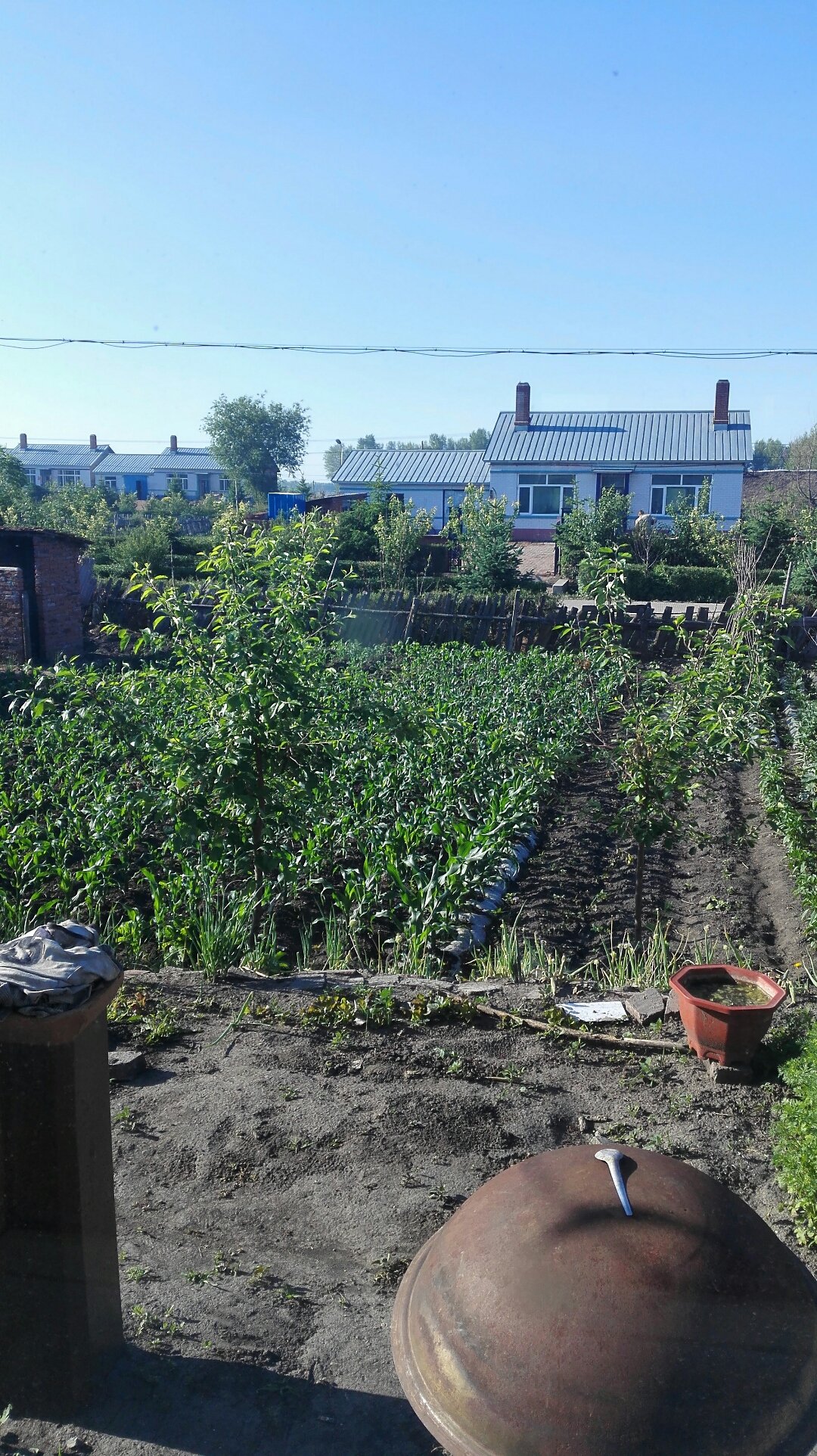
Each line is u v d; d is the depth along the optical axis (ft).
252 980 21.39
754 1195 13.58
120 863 29.78
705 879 32.63
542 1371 6.82
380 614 78.38
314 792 25.98
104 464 271.28
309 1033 18.48
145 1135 14.75
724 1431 6.61
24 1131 9.32
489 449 146.82
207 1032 18.48
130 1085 16.33
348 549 114.42
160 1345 10.55
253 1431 9.50
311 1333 10.83
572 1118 15.52
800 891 29.32
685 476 139.13
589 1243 7.30
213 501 207.00
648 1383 6.66
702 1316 6.95
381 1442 9.39
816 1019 17.90
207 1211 13.02
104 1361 10.01
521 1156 14.37
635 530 110.01
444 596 78.95
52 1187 9.39
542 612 76.74
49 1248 9.47
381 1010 19.16
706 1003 16.53
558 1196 7.80
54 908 26.81
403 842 28.25
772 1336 7.06
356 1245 12.37
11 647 65.98
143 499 251.80
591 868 33.22
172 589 24.58
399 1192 13.42
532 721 45.19
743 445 139.95
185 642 24.26
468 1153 14.37
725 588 96.02
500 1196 8.11
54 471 270.87
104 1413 9.65
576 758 44.11
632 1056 17.63
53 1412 9.59
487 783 35.42
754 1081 16.75
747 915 29.30
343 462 168.66
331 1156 14.24
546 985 21.01
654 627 73.97
